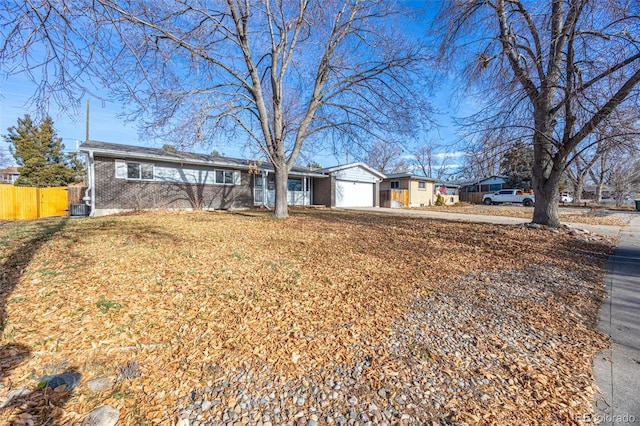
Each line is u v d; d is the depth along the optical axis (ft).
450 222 38.29
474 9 28.78
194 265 16.83
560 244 23.93
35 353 8.32
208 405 6.70
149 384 7.32
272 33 35.19
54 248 19.51
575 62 23.34
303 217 40.91
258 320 10.74
